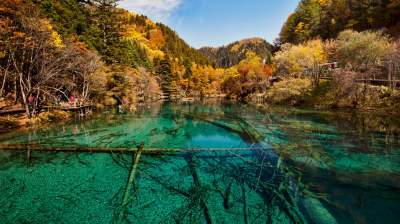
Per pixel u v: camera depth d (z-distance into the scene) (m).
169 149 15.91
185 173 12.55
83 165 13.55
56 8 36.69
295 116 31.17
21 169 12.93
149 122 28.62
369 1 58.00
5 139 18.77
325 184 11.14
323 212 8.90
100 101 41.72
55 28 31.86
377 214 8.69
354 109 33.53
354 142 17.98
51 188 10.83
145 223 8.30
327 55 51.44
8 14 22.06
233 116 33.53
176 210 9.09
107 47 44.94
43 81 24.75
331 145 17.33
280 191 10.53
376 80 36.72
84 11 47.75
